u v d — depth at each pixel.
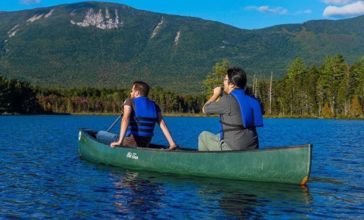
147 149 11.66
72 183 10.35
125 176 11.15
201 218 7.54
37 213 7.75
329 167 13.53
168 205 8.34
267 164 9.91
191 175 10.92
